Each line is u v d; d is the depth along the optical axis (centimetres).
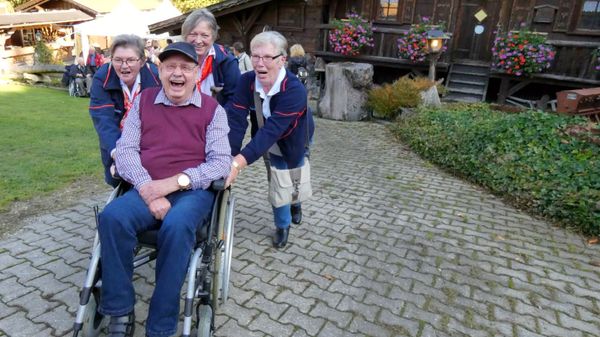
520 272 313
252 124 302
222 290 245
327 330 240
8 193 408
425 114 763
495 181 481
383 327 245
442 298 276
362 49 1151
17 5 2825
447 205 443
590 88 861
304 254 325
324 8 1221
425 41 1008
